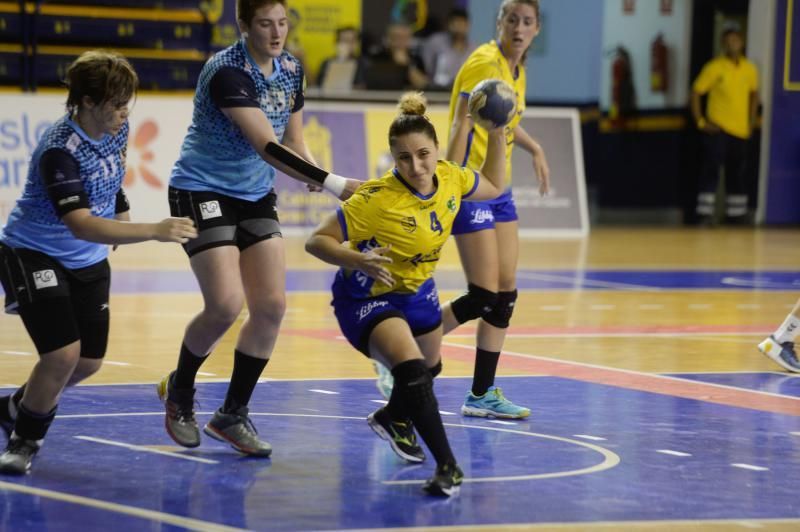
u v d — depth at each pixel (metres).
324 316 26.30
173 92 47.53
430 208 13.20
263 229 13.78
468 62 16.55
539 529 10.88
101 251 13.41
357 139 46.56
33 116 41.16
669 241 47.72
